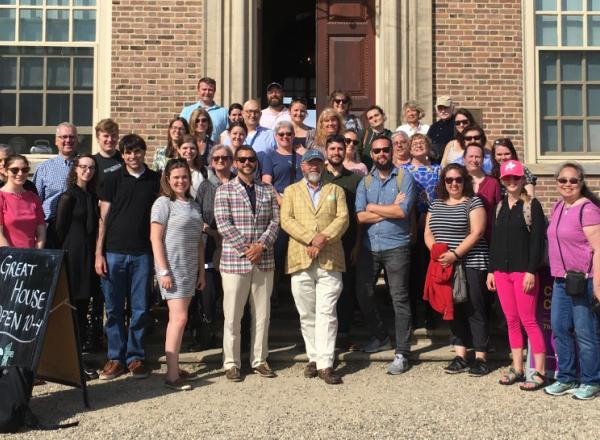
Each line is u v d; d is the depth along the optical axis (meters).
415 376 5.68
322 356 5.54
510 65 8.62
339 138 6.05
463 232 5.74
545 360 5.49
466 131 6.22
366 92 8.95
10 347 4.71
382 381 5.54
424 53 8.55
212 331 6.19
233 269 5.54
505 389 5.33
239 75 8.46
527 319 5.40
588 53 8.79
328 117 6.38
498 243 5.52
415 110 7.55
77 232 5.63
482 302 5.72
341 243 5.79
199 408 4.83
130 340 5.62
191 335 6.53
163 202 5.38
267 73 14.36
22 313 4.79
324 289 5.64
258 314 5.67
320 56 8.98
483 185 5.95
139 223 5.56
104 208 5.57
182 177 5.39
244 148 5.65
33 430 4.38
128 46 8.47
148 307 5.75
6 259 4.98
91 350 6.10
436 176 6.45
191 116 6.63
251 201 5.68
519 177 5.44
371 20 8.99
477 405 4.90
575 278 5.05
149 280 5.63
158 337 6.43
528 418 4.61
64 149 6.15
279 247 6.21
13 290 4.88
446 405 4.89
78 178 5.68
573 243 5.11
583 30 8.78
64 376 4.96
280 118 7.58
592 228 5.04
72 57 8.66
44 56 8.67
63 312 4.95
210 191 5.96
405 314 5.86
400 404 4.91
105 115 8.48
